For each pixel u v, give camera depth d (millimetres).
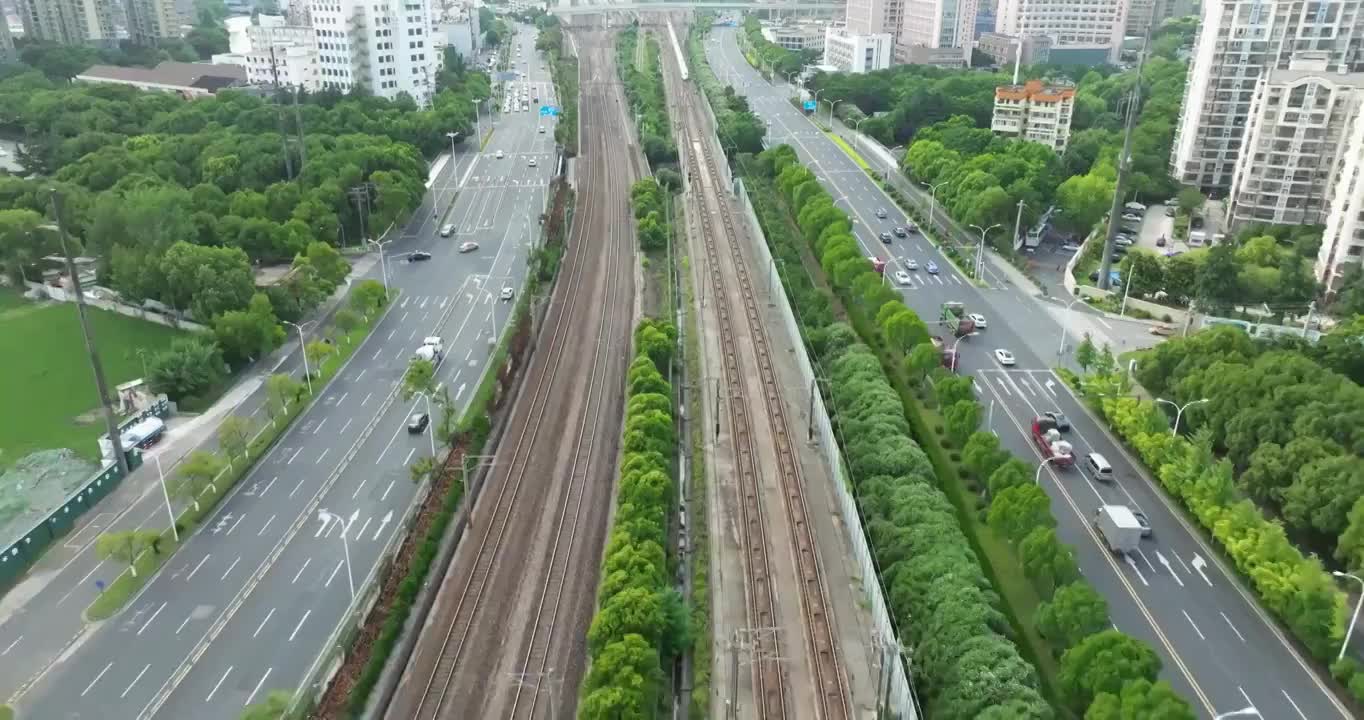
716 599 91062
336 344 148375
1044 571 85562
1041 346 147625
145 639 86062
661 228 191250
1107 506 100375
